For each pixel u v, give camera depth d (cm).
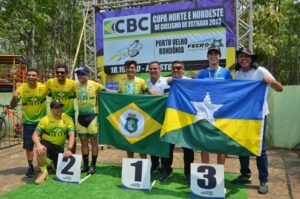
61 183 573
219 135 513
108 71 866
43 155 575
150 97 592
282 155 786
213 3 762
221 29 759
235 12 748
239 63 529
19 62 1541
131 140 604
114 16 850
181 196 509
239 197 505
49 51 2606
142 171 541
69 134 601
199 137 521
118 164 693
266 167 525
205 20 770
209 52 550
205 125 520
